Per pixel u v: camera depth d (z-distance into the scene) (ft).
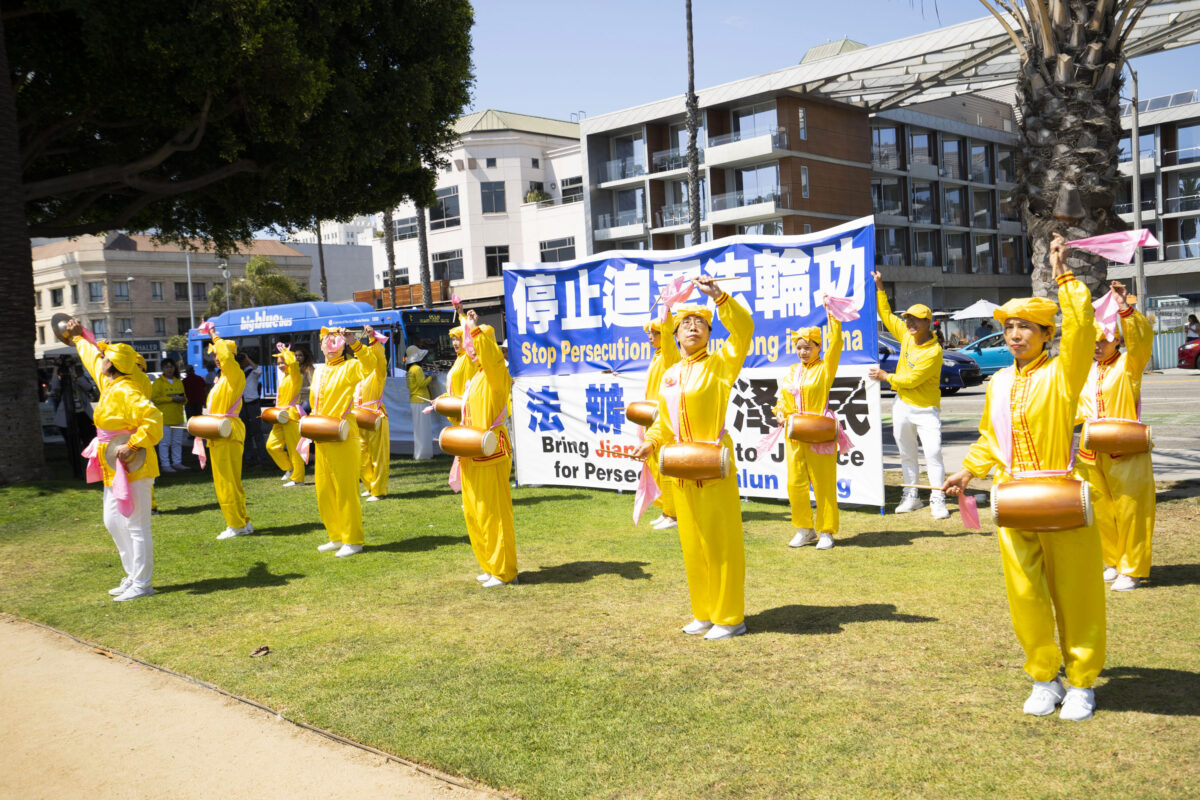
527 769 12.31
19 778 13.02
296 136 52.80
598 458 36.40
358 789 12.13
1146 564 19.06
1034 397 13.19
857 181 147.43
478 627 18.86
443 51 61.16
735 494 17.35
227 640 18.85
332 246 260.83
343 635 18.74
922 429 27.76
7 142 43.98
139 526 22.63
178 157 57.52
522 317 38.17
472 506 22.08
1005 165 181.68
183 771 12.96
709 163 143.13
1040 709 13.10
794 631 17.52
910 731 12.80
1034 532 13.09
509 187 179.42
